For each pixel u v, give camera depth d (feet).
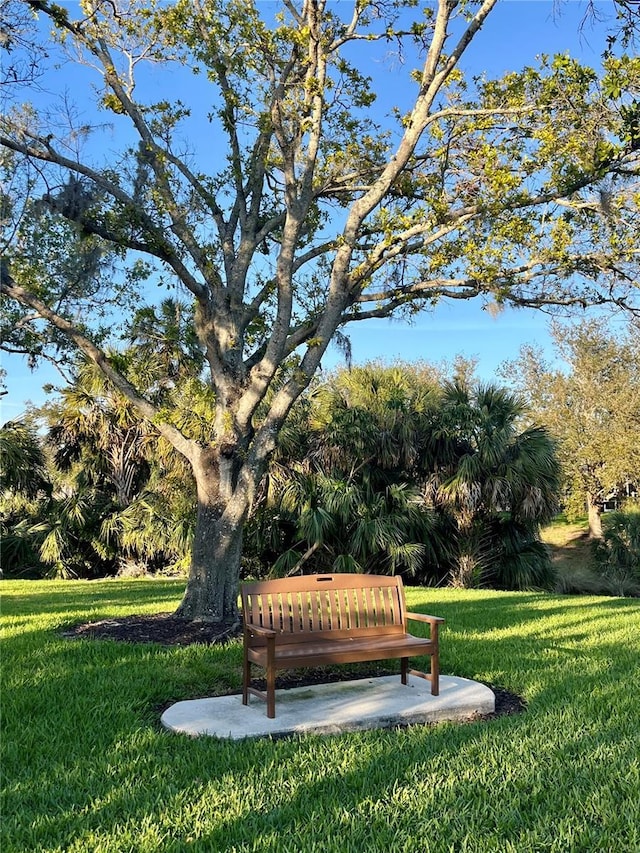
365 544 48.91
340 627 19.25
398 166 26.99
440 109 29.30
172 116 31.73
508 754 14.30
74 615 30.73
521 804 12.10
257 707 17.58
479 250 26.68
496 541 55.77
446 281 28.19
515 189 26.71
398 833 11.02
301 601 18.94
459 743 15.03
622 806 11.96
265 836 10.96
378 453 54.08
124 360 29.07
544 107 25.90
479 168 28.30
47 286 29.78
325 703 17.88
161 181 28.89
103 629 26.58
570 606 37.47
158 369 43.39
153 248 28.91
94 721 16.42
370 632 19.48
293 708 17.44
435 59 26.48
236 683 20.24
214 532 27.50
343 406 56.85
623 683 20.16
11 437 64.44
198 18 28.91
